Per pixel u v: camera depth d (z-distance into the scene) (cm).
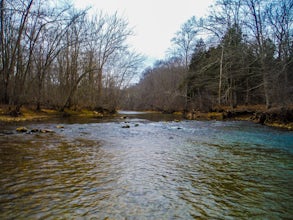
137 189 476
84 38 2570
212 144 1009
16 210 370
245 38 2578
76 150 820
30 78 2292
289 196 459
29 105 2253
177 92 4212
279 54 2433
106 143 979
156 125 1862
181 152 841
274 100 2477
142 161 700
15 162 640
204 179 550
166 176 566
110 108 3456
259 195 462
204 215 376
